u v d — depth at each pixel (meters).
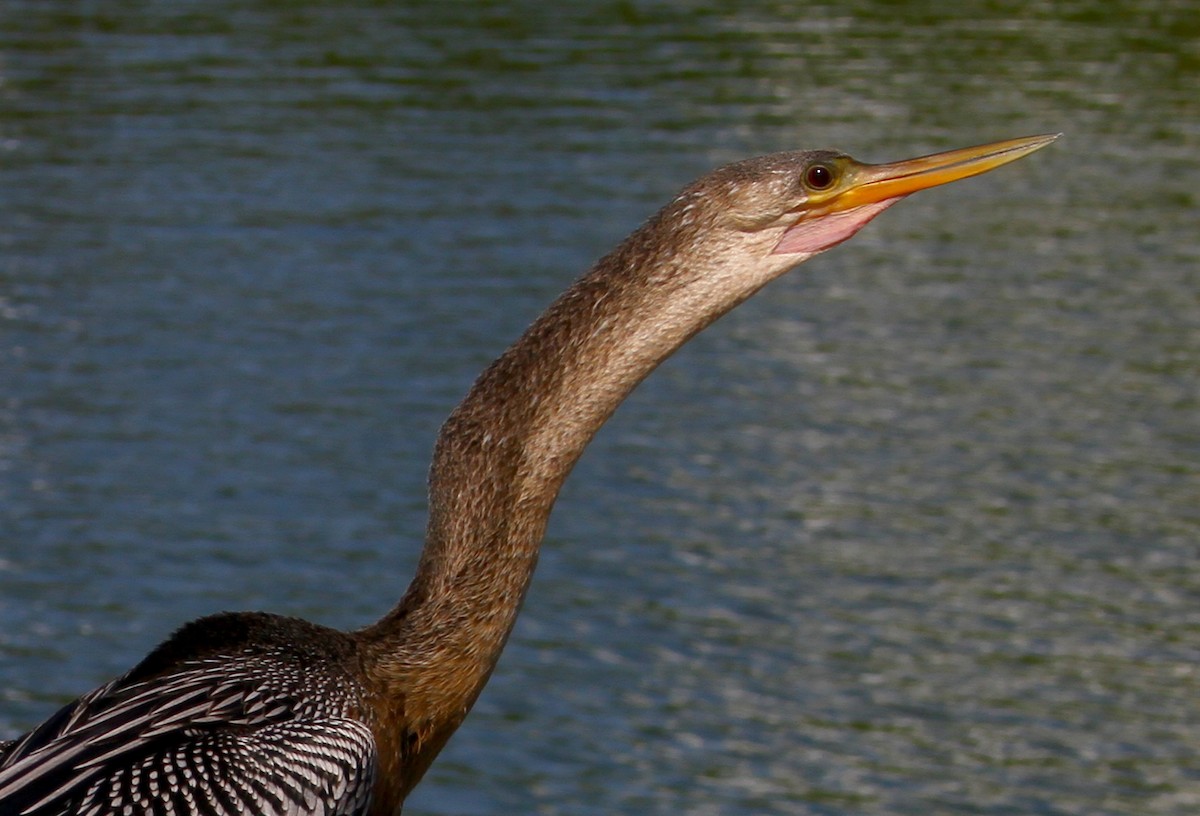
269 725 4.96
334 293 23.03
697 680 14.09
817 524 17.03
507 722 13.44
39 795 4.58
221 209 26.62
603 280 5.69
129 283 23.36
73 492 17.08
